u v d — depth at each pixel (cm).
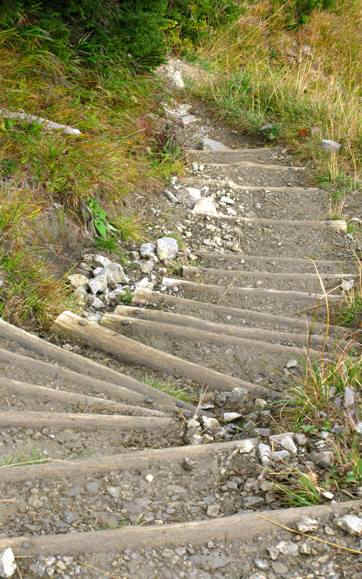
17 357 384
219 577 272
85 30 714
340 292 522
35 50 633
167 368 418
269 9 1114
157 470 324
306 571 275
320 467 327
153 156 702
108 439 344
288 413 372
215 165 735
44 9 671
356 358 410
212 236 607
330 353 429
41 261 479
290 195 690
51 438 337
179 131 789
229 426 369
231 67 991
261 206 671
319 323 476
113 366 417
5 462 315
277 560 279
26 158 521
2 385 362
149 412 368
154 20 723
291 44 1091
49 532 286
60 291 468
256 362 431
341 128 798
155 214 617
